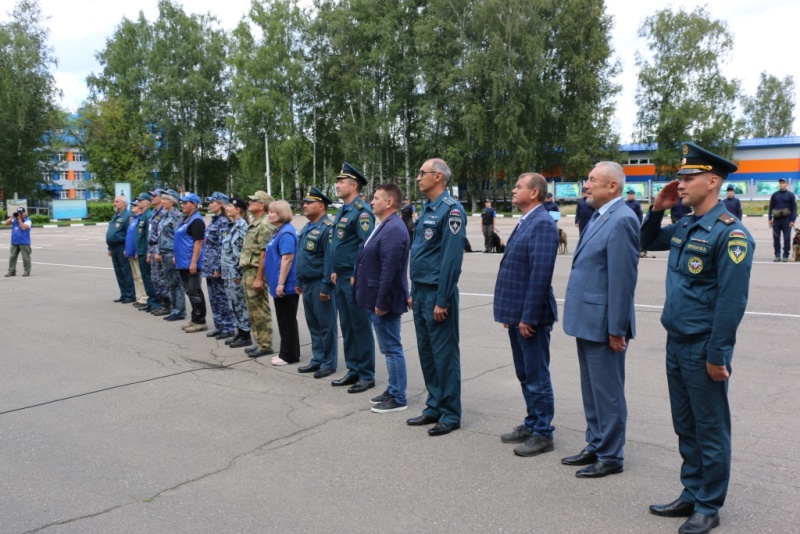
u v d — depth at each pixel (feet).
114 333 27.66
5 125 144.25
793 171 167.94
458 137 135.13
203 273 26.43
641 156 179.11
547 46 138.82
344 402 17.98
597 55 136.56
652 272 42.32
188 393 18.92
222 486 12.59
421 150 137.08
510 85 124.47
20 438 15.40
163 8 163.73
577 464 13.25
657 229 12.16
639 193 150.41
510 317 14.19
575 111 138.62
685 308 10.53
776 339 23.34
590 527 10.70
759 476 12.45
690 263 10.48
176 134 164.96
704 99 141.18
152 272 31.53
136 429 15.93
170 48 164.25
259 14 150.30
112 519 11.30
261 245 23.08
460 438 15.02
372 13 138.62
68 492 12.44
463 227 14.94
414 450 14.30
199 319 27.99
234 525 11.01
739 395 17.30
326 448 14.51
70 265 55.72
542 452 13.99
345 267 18.98
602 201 12.66
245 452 14.34
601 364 12.54
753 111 225.15
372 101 142.82
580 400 17.51
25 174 148.66
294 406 17.63
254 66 147.43
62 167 177.47
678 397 10.93
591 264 12.56
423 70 133.08
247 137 149.59
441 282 14.74
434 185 15.57
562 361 21.36
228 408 17.49
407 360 22.61
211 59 164.66
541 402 13.99
